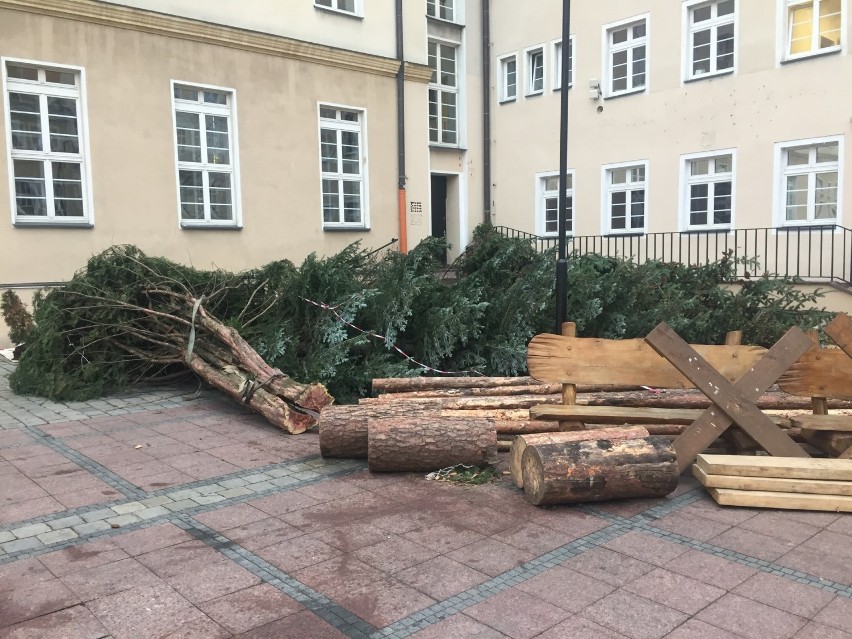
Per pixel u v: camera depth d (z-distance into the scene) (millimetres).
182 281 9336
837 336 5738
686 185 16750
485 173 20984
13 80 11125
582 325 9391
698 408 6270
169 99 12609
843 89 13938
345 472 5727
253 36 13484
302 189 14508
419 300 8609
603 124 18188
